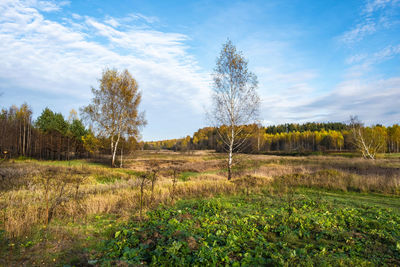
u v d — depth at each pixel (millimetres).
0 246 5020
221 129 18766
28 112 43531
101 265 4344
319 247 5406
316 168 24016
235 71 17641
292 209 8984
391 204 10789
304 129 136250
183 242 5016
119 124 29547
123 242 5477
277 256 4734
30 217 6816
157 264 4426
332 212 8797
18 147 38375
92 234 6203
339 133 91062
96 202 8977
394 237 6070
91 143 31750
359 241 5871
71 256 4754
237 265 4434
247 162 35594
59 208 8250
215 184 14297
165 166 33438
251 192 13203
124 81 30062
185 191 12703
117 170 24797
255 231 6570
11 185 13648
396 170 20297
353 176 15891
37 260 4508
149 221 7078
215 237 5730
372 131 42094
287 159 39906
